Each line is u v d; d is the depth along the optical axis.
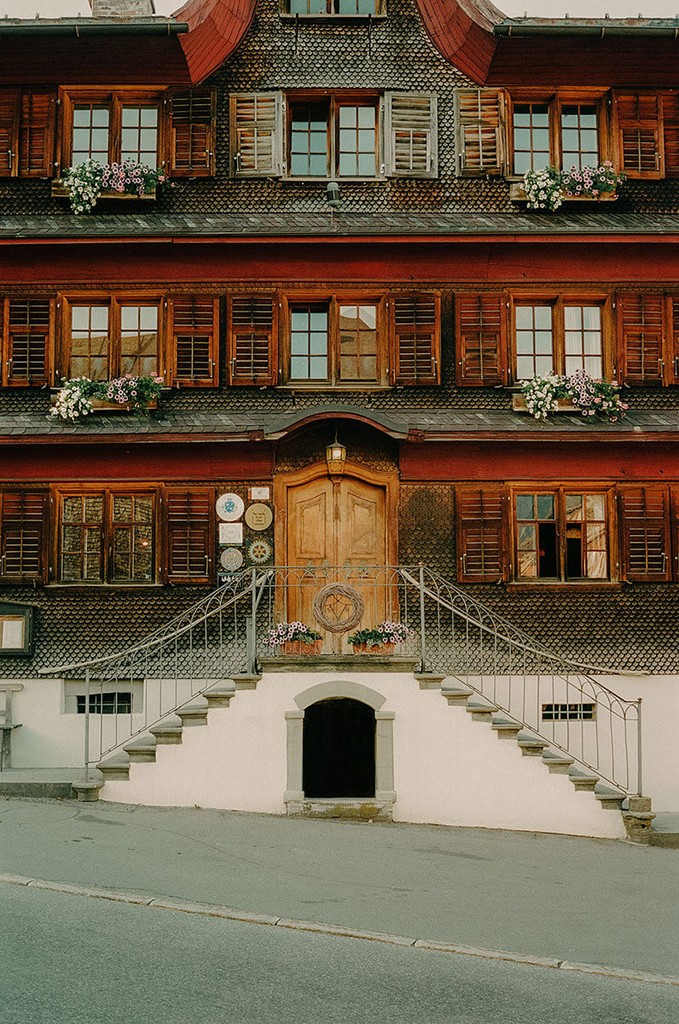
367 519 15.87
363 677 13.00
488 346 16.33
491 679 15.55
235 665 15.43
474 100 16.81
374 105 16.95
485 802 12.91
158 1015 6.73
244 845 11.20
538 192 16.44
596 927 9.11
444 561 15.81
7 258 16.11
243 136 16.66
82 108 16.75
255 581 13.64
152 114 16.77
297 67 16.77
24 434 15.31
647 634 15.82
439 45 16.84
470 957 8.20
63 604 15.59
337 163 16.80
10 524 15.64
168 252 16.16
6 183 16.48
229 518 15.71
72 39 16.09
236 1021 6.70
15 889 9.30
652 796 15.48
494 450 15.82
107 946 7.95
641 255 16.42
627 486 15.97
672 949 8.59
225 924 8.64
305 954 8.04
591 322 16.67
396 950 8.25
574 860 11.54
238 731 12.86
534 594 15.78
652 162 16.86
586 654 15.72
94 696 15.57
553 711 15.54
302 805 12.75
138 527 15.83
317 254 16.22
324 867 10.56
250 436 15.32
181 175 16.52
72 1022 6.57
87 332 16.31
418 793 12.90
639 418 16.17
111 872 9.90
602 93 16.98
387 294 16.31
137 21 15.79
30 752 15.30
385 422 15.06
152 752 12.83
